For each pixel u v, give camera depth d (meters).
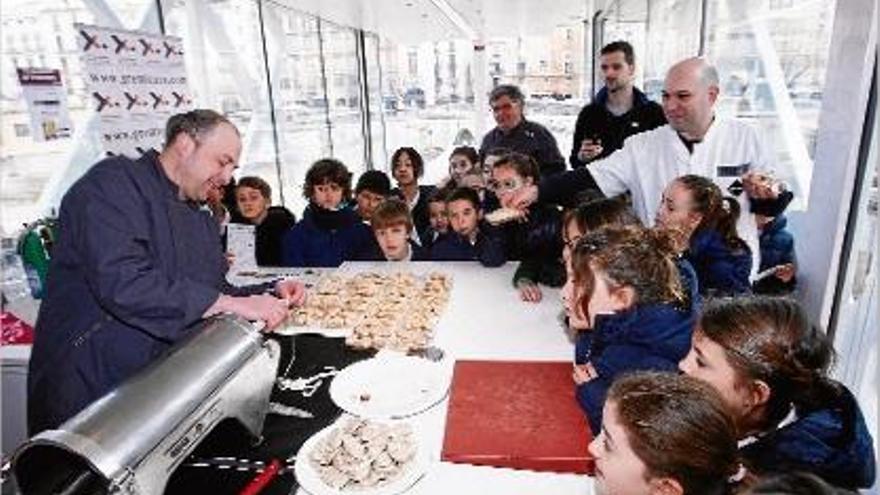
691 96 2.04
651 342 1.26
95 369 1.51
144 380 1.06
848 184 1.82
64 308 1.54
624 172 2.39
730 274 1.72
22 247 2.25
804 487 0.67
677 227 1.67
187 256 1.63
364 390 1.39
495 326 1.81
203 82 3.96
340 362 1.58
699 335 1.12
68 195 1.51
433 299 2.00
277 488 1.08
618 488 0.88
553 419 1.26
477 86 9.34
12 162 2.32
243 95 4.64
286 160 5.61
